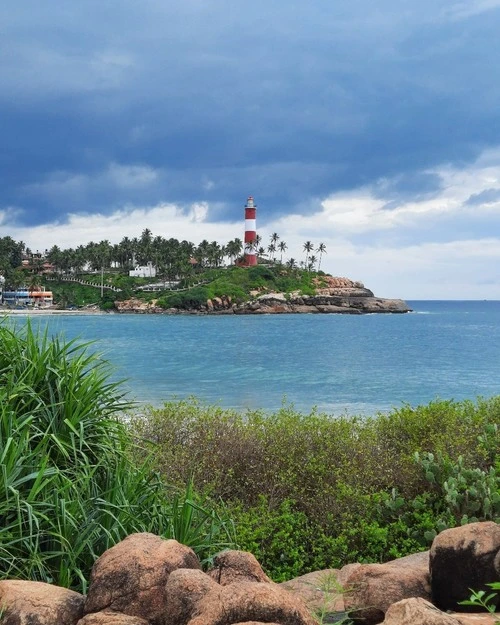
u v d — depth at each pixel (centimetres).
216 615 298
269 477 843
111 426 554
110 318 15962
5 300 19325
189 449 877
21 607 354
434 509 757
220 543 517
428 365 4322
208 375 3562
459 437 903
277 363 4406
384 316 19062
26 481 456
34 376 525
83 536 455
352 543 728
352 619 432
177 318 16150
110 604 352
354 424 1012
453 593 429
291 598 309
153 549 373
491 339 7788
